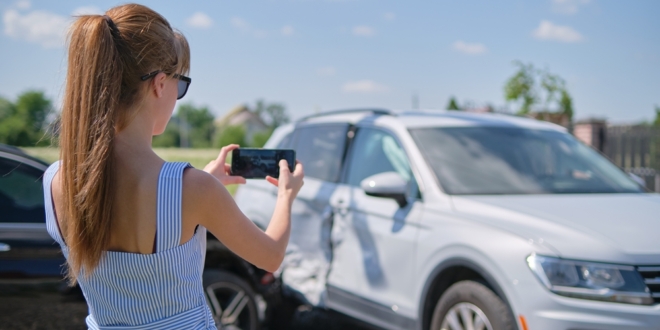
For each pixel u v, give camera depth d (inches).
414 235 153.3
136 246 58.6
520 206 142.3
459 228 141.8
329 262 181.8
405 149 173.5
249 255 65.4
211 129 4963.1
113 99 58.1
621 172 186.2
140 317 59.8
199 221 61.0
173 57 62.7
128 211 58.5
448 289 142.4
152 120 62.5
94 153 56.7
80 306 150.6
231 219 62.5
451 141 175.0
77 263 58.4
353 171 189.9
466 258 136.3
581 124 522.6
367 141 191.9
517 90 561.0
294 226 199.6
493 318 127.5
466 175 163.2
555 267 121.5
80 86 58.0
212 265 178.7
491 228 135.5
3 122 2116.1
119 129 60.3
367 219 169.9
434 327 144.8
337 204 182.9
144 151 60.6
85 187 56.4
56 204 62.4
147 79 60.4
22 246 146.0
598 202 149.6
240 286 178.4
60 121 59.8
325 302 181.8
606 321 115.8
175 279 59.7
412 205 159.6
